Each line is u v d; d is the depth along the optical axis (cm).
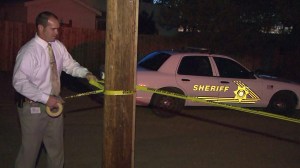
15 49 1680
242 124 991
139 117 994
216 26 1855
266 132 927
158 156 707
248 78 1070
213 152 748
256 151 772
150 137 827
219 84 1030
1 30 1655
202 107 1143
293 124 1028
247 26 1931
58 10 2314
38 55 448
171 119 991
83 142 764
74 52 1809
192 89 1008
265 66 2053
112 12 346
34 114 457
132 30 352
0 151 686
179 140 814
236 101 1054
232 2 1919
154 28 2767
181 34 1969
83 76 488
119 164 365
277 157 742
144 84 970
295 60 2098
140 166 652
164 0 2156
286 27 2042
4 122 880
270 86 1088
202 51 1099
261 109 1169
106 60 354
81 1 2511
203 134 873
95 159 673
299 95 1118
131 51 354
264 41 1992
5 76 1557
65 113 1002
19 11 2277
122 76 354
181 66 1011
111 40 349
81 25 2409
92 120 939
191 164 674
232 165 682
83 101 1155
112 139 362
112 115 359
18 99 458
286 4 1886
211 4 1839
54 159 487
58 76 471
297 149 802
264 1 1945
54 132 477
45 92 459
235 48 1925
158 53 1059
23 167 472
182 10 1875
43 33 451
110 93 355
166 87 987
